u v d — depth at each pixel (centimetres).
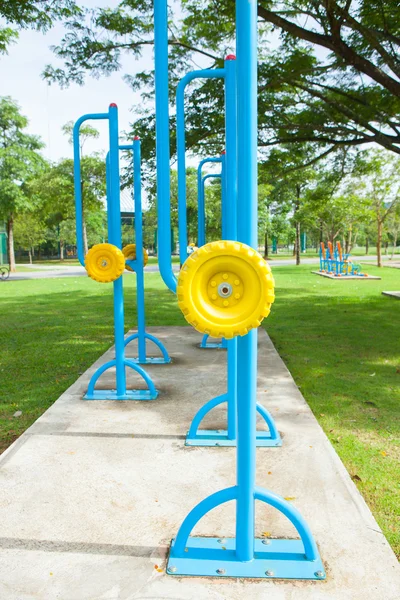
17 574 191
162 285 1622
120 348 416
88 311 1016
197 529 220
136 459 294
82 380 473
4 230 3719
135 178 473
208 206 3058
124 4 808
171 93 880
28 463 289
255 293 165
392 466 292
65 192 2698
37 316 953
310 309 981
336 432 344
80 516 231
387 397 421
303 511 234
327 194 1320
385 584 184
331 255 1944
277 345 643
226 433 330
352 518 228
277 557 199
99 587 184
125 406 395
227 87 283
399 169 2067
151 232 4112
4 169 2294
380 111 885
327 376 488
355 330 750
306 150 1102
